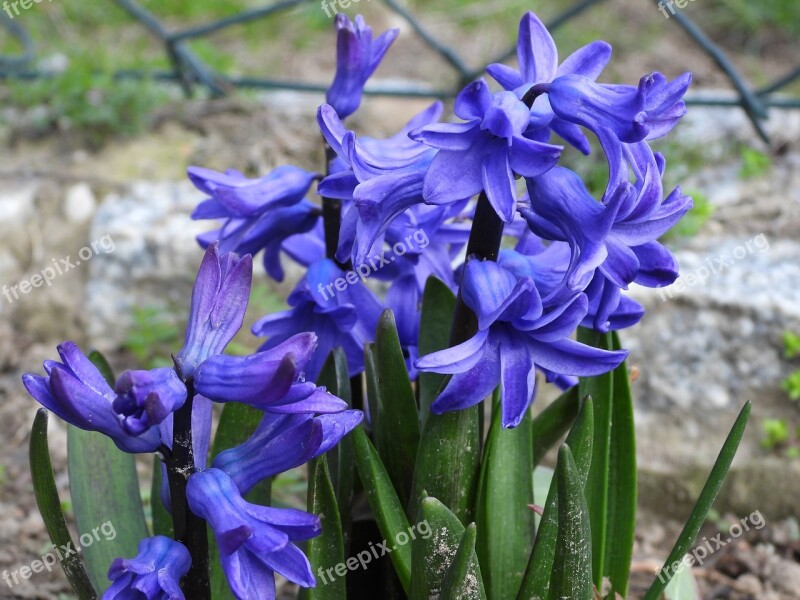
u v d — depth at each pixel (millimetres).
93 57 785
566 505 340
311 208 414
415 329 404
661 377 558
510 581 386
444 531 351
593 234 337
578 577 350
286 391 325
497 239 361
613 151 334
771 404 541
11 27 798
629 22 967
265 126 747
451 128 335
